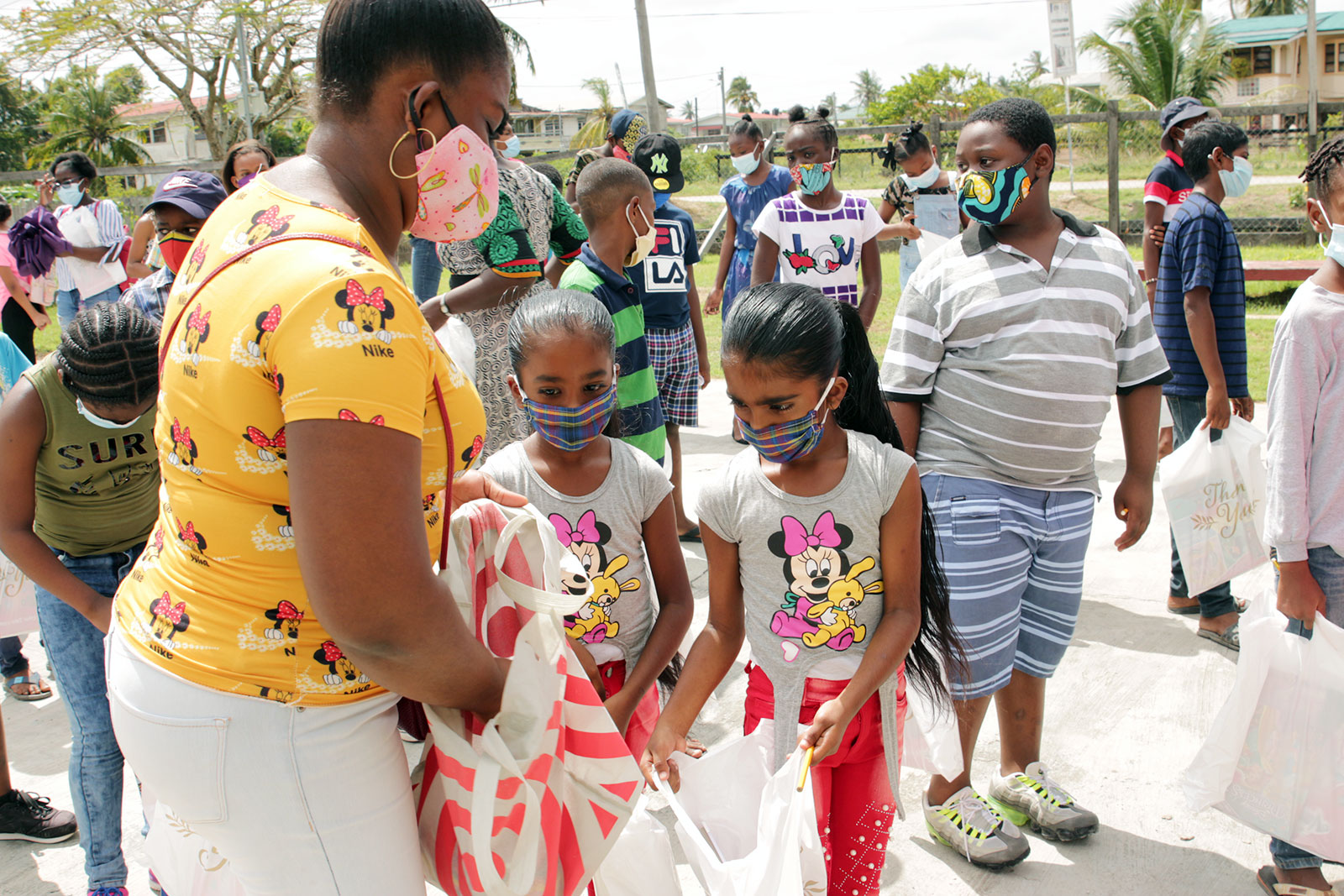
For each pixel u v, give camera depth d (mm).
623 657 2420
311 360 1225
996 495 2734
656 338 4879
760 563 2205
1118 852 2854
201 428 1328
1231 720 2559
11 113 39250
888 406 2684
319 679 1388
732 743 2104
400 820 1488
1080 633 4184
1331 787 2473
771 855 1805
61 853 3031
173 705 1384
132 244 7496
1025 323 2678
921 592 2434
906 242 7367
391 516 1247
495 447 3992
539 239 4000
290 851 1417
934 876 2775
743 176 6617
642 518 2396
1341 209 2350
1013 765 3004
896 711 2240
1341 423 2406
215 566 1366
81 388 2299
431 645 1309
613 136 5605
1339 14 39844
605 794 1618
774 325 1971
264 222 1346
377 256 1349
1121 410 2941
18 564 2307
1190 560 3570
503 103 1498
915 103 48719
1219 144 3873
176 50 25734
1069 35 14703
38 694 3990
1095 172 25062
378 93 1394
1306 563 2461
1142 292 2824
